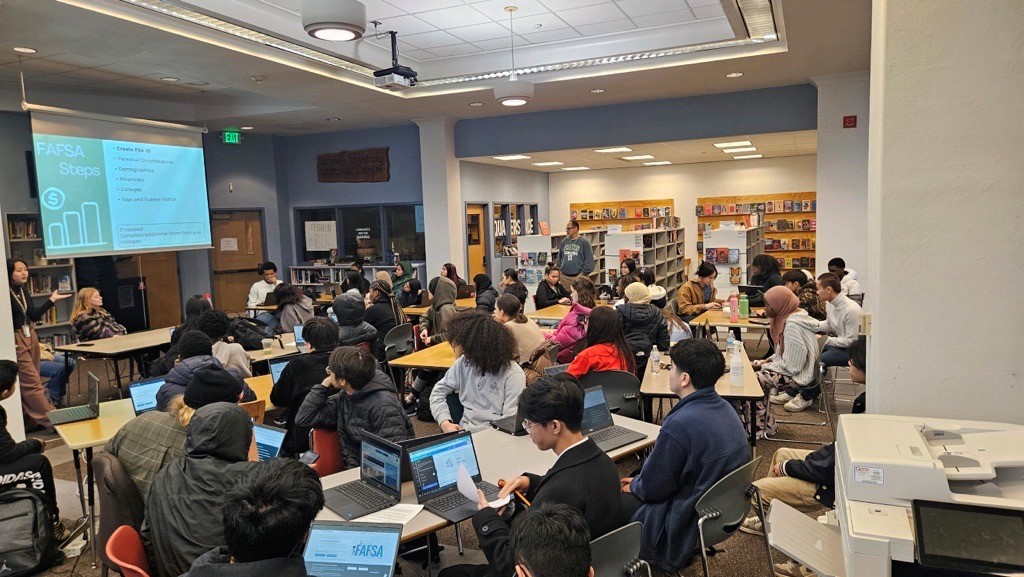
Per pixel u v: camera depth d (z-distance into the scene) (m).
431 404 3.61
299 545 1.54
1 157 7.82
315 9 4.38
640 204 14.09
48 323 8.24
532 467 2.75
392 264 11.08
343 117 9.70
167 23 5.25
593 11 5.89
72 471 4.78
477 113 9.46
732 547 3.37
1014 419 2.16
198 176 8.66
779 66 6.87
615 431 3.22
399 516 2.31
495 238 12.25
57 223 6.96
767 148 10.59
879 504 1.76
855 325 5.47
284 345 5.92
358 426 3.13
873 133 2.55
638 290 5.28
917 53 2.18
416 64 7.68
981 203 2.15
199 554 2.14
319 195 11.59
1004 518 1.64
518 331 4.67
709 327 7.02
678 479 2.58
